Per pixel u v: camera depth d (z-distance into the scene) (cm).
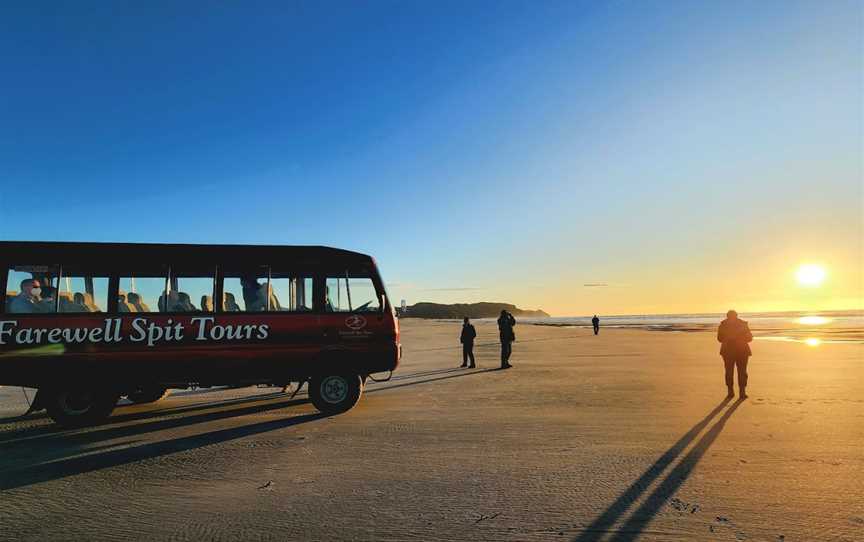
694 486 555
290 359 1029
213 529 466
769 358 2048
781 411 948
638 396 1157
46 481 620
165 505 529
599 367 1831
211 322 1012
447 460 671
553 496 533
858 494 528
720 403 1045
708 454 675
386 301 1083
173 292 1010
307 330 1040
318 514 496
